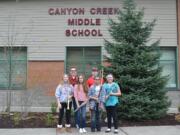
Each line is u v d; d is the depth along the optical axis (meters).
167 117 15.62
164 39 22.69
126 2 15.98
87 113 15.33
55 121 14.37
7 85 20.95
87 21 22.72
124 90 15.02
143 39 15.48
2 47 22.67
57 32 22.75
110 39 22.52
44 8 22.86
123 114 14.81
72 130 13.32
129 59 15.11
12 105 21.86
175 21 22.83
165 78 15.36
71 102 13.36
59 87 13.39
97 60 22.66
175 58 22.75
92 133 12.76
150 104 14.66
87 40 22.66
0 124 14.23
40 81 22.50
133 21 15.44
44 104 22.16
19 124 14.25
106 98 12.89
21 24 22.83
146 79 14.78
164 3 22.89
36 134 12.54
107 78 13.48
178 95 22.45
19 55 22.80
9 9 22.89
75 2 22.86
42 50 22.70
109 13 22.73
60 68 22.59
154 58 15.38
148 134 12.41
